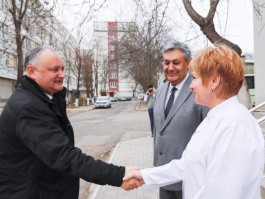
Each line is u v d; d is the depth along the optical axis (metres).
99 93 79.75
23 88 2.20
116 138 12.60
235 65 1.65
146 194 5.42
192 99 2.87
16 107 2.08
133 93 85.19
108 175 2.10
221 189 1.46
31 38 14.27
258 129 1.60
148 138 12.18
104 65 56.06
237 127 1.52
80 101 46.97
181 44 3.00
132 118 21.75
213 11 6.75
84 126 17.31
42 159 2.06
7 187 2.12
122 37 14.12
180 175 2.06
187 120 2.84
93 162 2.10
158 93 3.30
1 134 2.13
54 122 2.15
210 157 1.56
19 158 2.13
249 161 1.46
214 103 1.72
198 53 1.78
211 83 1.69
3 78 43.59
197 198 1.54
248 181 1.46
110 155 9.28
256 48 14.60
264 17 13.91
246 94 6.79
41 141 2.03
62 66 2.34
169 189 2.92
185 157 1.72
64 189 2.26
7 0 13.76
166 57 3.01
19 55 13.55
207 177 1.54
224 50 1.70
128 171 2.15
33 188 2.12
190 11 6.86
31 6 11.64
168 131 2.94
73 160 2.05
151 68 27.58
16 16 13.57
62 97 2.43
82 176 2.07
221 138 1.53
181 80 3.01
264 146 1.55
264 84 14.57
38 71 2.24
